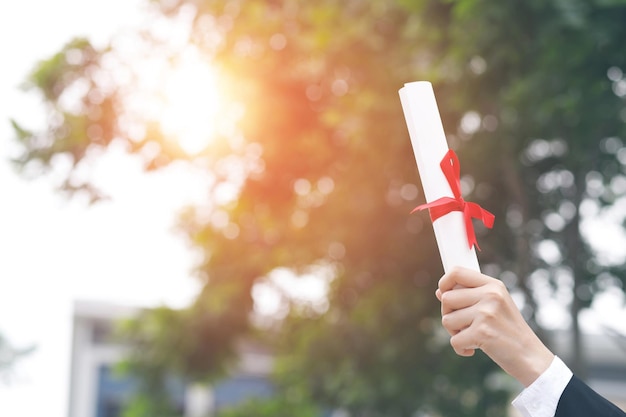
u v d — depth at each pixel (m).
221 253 10.24
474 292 1.68
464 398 9.05
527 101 6.96
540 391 1.62
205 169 9.94
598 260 8.98
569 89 6.80
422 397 9.03
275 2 9.38
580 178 8.70
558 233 9.07
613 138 8.30
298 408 10.73
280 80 9.32
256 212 10.00
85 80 9.99
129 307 15.03
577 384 1.63
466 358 8.85
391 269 9.27
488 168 8.62
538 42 6.70
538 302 9.06
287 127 9.40
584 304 8.85
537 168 8.96
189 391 16.09
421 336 9.08
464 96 7.52
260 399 11.54
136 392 10.78
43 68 9.92
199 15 9.70
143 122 9.91
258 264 9.96
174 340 10.42
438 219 1.76
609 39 6.38
